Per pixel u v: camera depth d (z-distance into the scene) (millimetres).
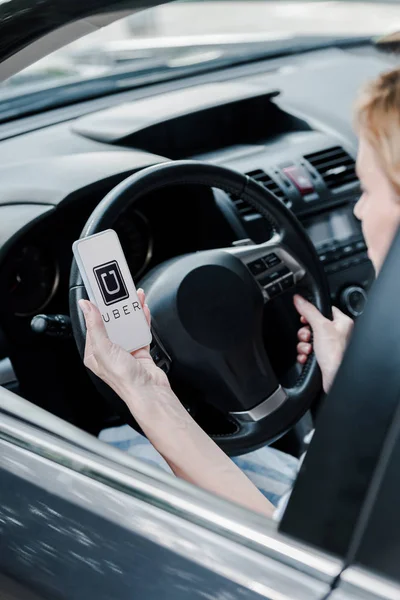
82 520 829
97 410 1794
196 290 1329
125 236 1794
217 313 1335
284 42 2727
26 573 836
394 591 633
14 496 890
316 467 653
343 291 1923
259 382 1360
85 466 877
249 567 716
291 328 1694
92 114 2066
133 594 758
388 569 628
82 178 1668
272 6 3137
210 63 2492
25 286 1688
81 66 2227
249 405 1354
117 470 860
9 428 963
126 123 1959
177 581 743
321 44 2758
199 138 2053
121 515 812
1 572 860
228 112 2084
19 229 1582
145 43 2328
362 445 624
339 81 2428
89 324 1141
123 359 1124
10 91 2135
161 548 770
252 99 2104
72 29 1108
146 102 2105
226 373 1336
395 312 614
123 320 1173
